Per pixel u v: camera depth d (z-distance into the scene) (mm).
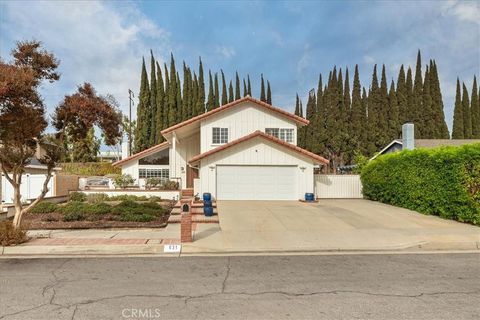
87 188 22938
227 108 22219
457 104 44375
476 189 11797
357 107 41219
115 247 8719
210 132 22156
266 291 5629
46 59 9570
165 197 21172
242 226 11867
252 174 19375
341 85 42156
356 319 4516
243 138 19188
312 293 5531
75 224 12305
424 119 42125
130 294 5469
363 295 5441
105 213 14289
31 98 9172
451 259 7984
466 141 25922
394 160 17094
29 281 6168
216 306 4965
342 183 22359
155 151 25469
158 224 12383
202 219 13102
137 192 21047
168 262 7652
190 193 21703
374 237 10148
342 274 6668
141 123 38844
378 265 7398
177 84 40531
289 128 22641
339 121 40500
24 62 9484
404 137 23125
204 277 6438
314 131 42750
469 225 11969
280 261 7754
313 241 9664
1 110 8758
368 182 20359
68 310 4801
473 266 7328
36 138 9836
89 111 9570
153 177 24531
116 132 10336
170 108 39625
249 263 7562
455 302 5137
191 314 4676
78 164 39281
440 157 13281
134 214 13852
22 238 9070
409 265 7402
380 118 41406
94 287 5820
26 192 19016
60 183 20297
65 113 9859
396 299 5258
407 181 15805
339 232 10883
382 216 13883
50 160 9984
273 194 19391
